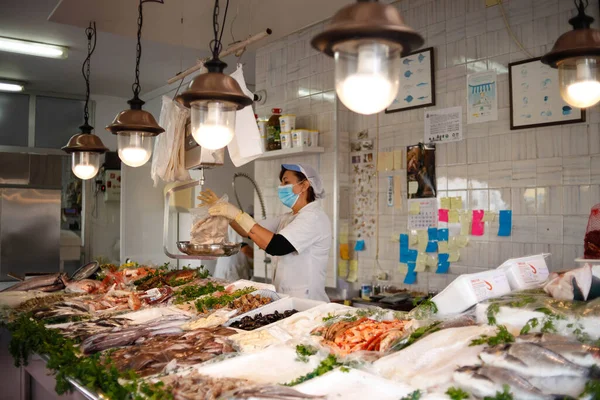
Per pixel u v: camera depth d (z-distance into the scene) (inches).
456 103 159.2
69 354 87.7
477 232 152.9
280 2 156.9
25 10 197.6
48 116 322.7
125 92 331.3
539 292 83.5
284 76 218.7
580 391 61.4
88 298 142.1
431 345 75.2
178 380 72.8
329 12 165.0
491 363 65.7
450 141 160.2
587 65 87.0
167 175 149.6
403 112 175.0
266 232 135.6
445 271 160.7
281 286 145.3
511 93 144.6
